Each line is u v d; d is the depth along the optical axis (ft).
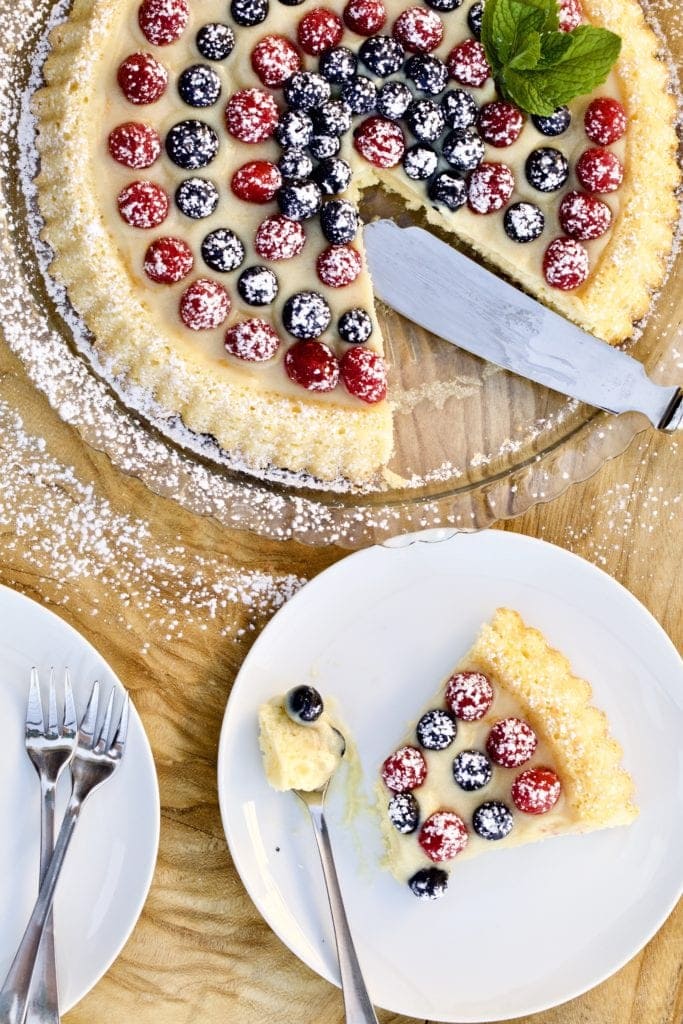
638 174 2.91
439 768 2.91
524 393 2.94
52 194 2.82
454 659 2.96
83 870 2.83
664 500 3.03
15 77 2.85
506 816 2.88
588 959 2.93
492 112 2.85
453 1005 2.89
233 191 2.79
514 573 2.97
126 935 2.81
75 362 2.86
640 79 2.92
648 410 2.92
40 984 2.78
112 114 2.80
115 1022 2.88
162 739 2.91
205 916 2.90
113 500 2.92
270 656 2.90
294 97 2.77
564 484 2.93
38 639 2.84
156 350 2.80
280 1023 2.91
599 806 2.89
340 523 2.90
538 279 2.91
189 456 2.88
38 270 2.85
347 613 2.93
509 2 2.76
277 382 2.83
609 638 2.98
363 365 2.81
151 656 2.92
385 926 2.90
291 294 2.81
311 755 2.87
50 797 2.82
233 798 2.87
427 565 2.95
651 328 2.95
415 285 2.91
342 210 2.79
